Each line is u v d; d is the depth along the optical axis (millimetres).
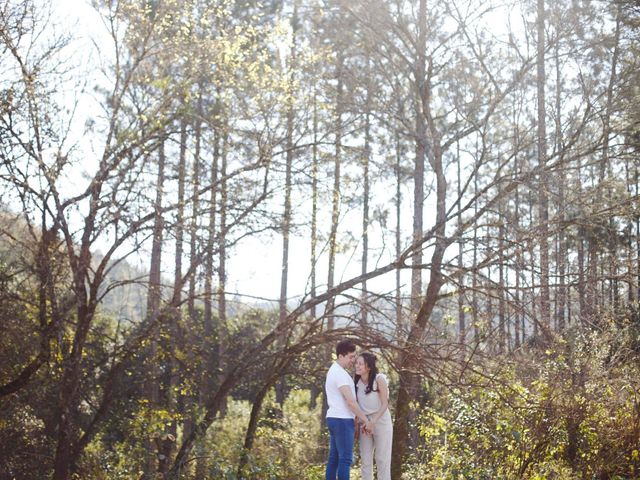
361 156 12016
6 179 10102
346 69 13977
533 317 10539
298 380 12391
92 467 12000
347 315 11359
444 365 10969
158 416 11852
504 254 11023
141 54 11180
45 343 10992
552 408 10172
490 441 10570
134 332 11781
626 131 12250
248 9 12430
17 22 10336
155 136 10805
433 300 11992
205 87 11648
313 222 11383
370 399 7785
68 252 10461
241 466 10367
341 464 7359
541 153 12336
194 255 10938
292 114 11570
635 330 11031
